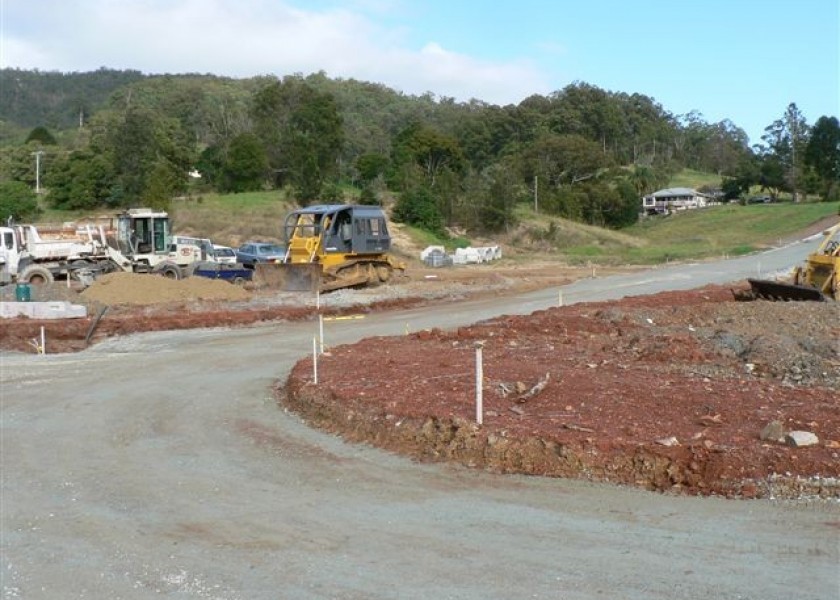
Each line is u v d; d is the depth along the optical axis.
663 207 124.94
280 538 7.85
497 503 8.55
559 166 109.38
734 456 8.91
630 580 6.39
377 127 132.00
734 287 33.78
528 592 6.25
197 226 69.25
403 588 6.46
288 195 82.88
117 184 81.62
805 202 111.31
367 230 35.53
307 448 11.47
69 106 197.00
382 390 13.26
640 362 15.68
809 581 6.26
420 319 27.44
